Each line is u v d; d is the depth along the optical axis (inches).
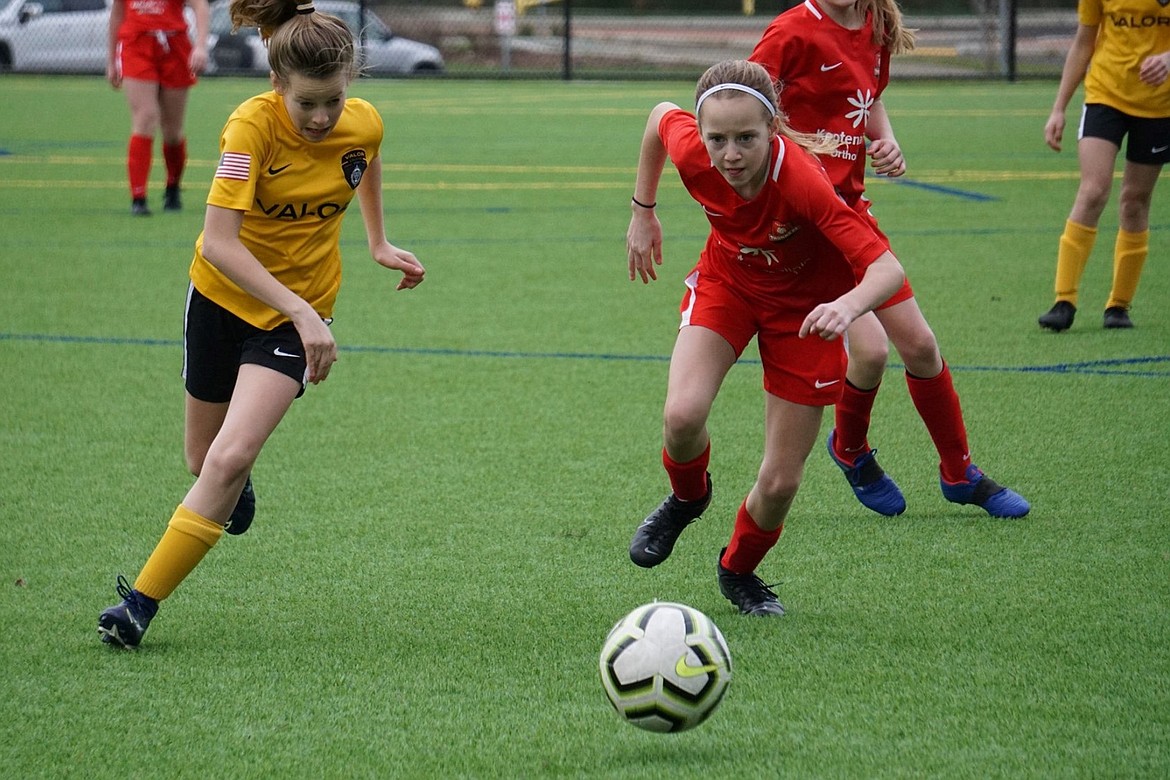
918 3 5064.0
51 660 519.5
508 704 477.4
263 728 460.4
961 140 2482.8
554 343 1058.7
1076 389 904.9
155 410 880.9
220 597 586.6
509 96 3491.6
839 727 453.1
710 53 4724.4
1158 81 985.5
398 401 903.1
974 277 1294.3
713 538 661.3
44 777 428.5
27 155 2279.8
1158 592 576.1
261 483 741.9
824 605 569.0
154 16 1637.6
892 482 689.6
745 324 553.9
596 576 608.4
